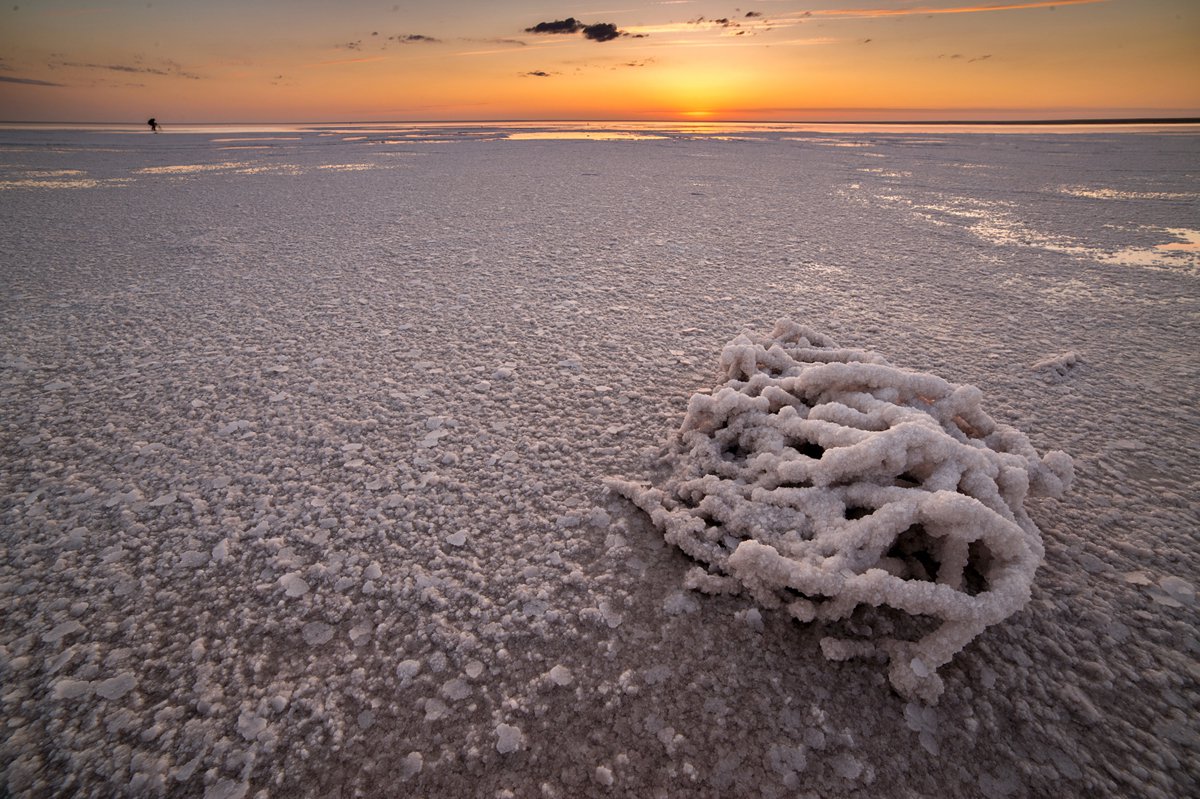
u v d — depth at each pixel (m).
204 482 2.45
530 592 1.93
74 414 2.96
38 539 2.13
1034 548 1.81
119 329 4.07
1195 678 1.62
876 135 30.00
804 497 1.96
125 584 1.95
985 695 1.59
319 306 4.57
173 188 10.89
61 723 1.52
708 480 2.23
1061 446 2.70
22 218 7.84
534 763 1.45
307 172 13.63
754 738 1.50
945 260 6.04
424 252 6.25
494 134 34.06
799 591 1.84
